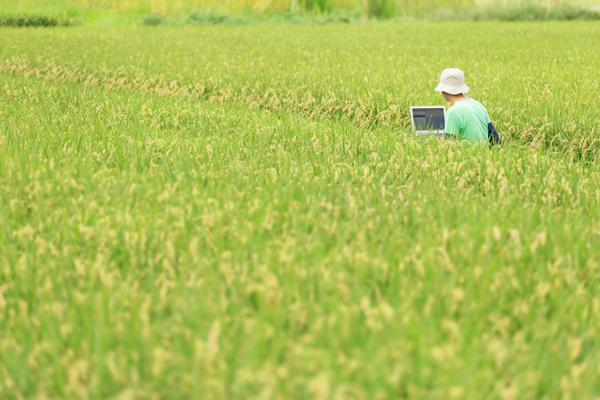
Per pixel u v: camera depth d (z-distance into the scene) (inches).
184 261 459.8
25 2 4030.5
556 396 328.8
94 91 1302.9
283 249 458.9
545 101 1126.4
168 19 3754.9
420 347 338.6
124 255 470.6
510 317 392.2
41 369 346.0
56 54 1905.8
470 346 350.9
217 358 339.6
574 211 586.9
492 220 527.8
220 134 902.4
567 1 3996.1
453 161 734.5
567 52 2027.6
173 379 332.8
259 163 725.9
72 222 525.7
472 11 3959.2
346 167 690.8
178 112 1051.3
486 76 1454.2
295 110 1200.2
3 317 397.4
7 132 840.9
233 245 480.1
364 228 499.8
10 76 1540.4
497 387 320.2
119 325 365.7
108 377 337.7
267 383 319.3
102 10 4097.0
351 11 4087.1
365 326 363.6
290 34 2817.4
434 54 1978.3
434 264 441.4
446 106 1165.1
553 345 362.6
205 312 383.9
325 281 412.8
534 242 467.8
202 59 1793.8
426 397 317.4
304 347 353.1
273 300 392.8
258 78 1425.9
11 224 530.6
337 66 1646.2
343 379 323.9
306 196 579.5
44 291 413.4
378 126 1064.2
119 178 646.5
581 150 917.8
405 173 689.6
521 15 3880.4
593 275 449.1
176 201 577.0
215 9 3986.2
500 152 788.0
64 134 834.8
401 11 4116.6
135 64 1685.5
